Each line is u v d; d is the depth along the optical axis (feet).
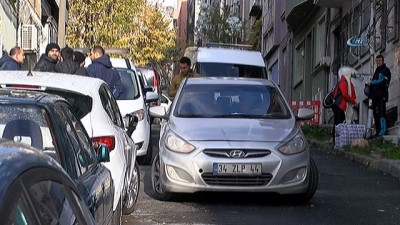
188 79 35.68
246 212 28.96
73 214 10.22
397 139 53.88
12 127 16.20
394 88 60.18
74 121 18.80
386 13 62.69
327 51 90.94
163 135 31.42
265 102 33.55
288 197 31.53
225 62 65.05
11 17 72.95
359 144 52.54
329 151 57.67
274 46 132.36
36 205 8.84
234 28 169.99
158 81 86.17
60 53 41.96
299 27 110.93
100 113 23.80
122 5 128.06
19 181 8.63
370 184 37.73
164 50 183.32
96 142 22.76
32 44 77.92
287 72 121.70
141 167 41.96
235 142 29.27
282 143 29.60
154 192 31.37
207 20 176.04
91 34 126.72
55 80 23.75
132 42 161.48
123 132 26.78
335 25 87.56
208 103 33.19
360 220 27.86
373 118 60.34
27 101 16.74
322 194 33.99
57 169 10.06
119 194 22.47
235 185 28.94
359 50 73.31
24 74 23.71
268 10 142.10
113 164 22.70
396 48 59.98
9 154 9.20
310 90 105.40
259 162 28.86
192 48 72.95
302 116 33.47
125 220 27.09
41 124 16.28
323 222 27.32
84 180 16.21
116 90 41.37
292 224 26.84
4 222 8.00
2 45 66.44
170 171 29.48
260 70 65.62
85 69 39.68
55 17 128.77
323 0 81.20
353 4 76.79
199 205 30.30
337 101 57.31
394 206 31.07
